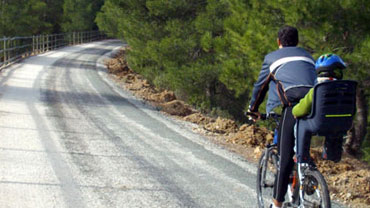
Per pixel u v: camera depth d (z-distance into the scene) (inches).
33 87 629.6
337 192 275.3
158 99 658.8
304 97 166.7
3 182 238.5
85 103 535.2
